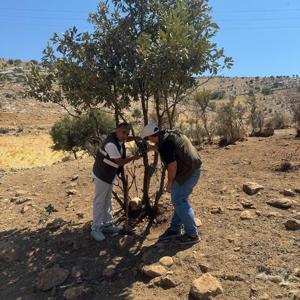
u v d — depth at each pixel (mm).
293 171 8188
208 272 5020
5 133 52500
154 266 5184
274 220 6078
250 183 7371
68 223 6934
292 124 17219
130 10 6215
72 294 5062
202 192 7473
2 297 5270
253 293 4559
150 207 6715
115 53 6051
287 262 5027
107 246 6012
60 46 6129
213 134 13898
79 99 6480
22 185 9766
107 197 6199
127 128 5840
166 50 5398
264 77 138000
